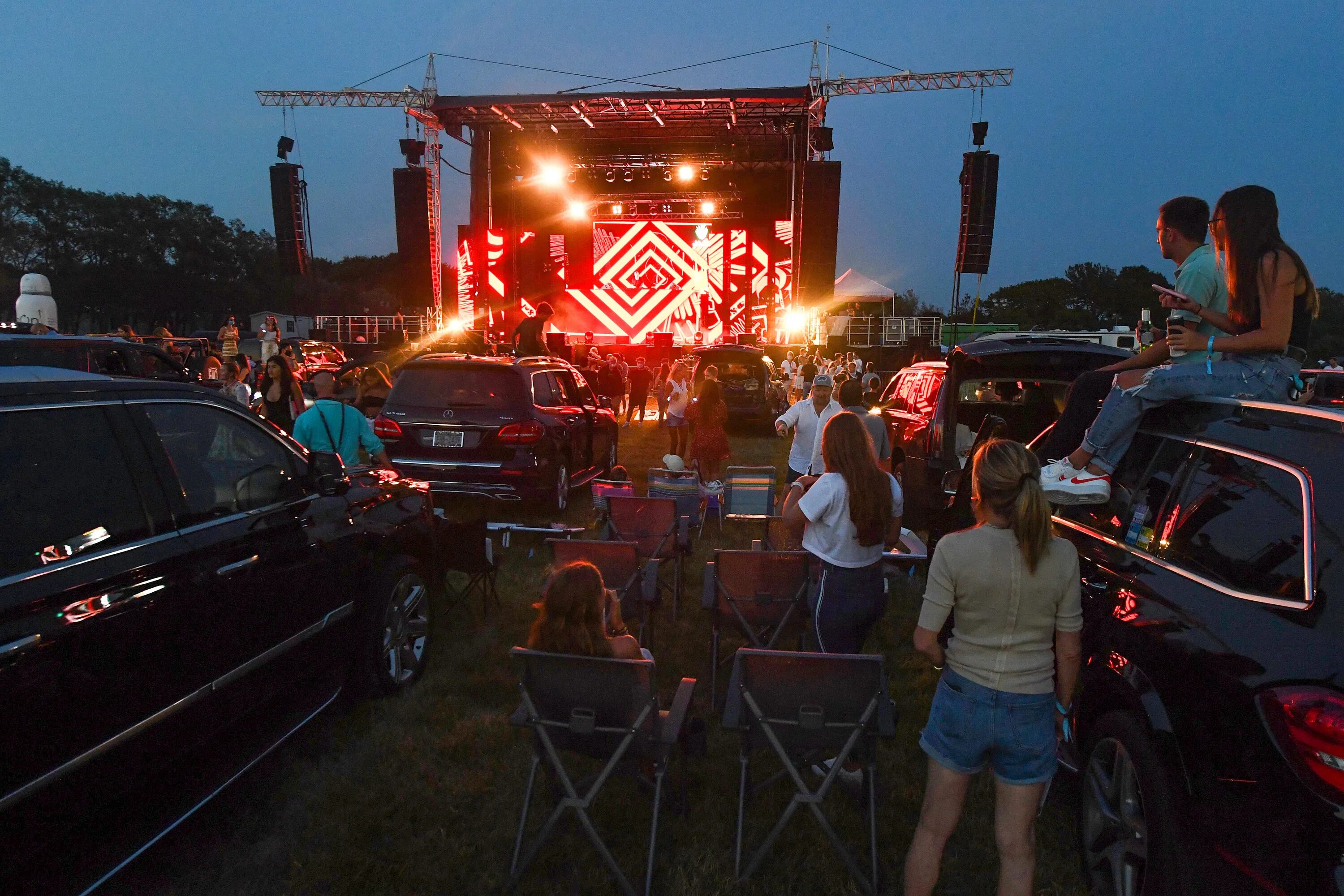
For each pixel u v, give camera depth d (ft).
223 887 9.50
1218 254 10.36
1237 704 6.90
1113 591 9.33
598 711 9.59
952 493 17.81
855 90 86.12
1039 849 10.31
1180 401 9.95
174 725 8.95
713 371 30.25
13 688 7.02
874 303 123.95
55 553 7.68
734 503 25.00
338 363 83.56
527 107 85.81
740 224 108.06
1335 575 6.78
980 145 73.61
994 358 20.95
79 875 7.96
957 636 8.16
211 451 10.29
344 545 12.67
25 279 46.42
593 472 31.96
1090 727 9.37
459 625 17.83
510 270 100.99
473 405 25.77
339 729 13.11
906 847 10.46
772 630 14.61
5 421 7.61
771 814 11.13
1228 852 6.78
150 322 230.68
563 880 9.77
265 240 254.68
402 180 87.97
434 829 10.66
